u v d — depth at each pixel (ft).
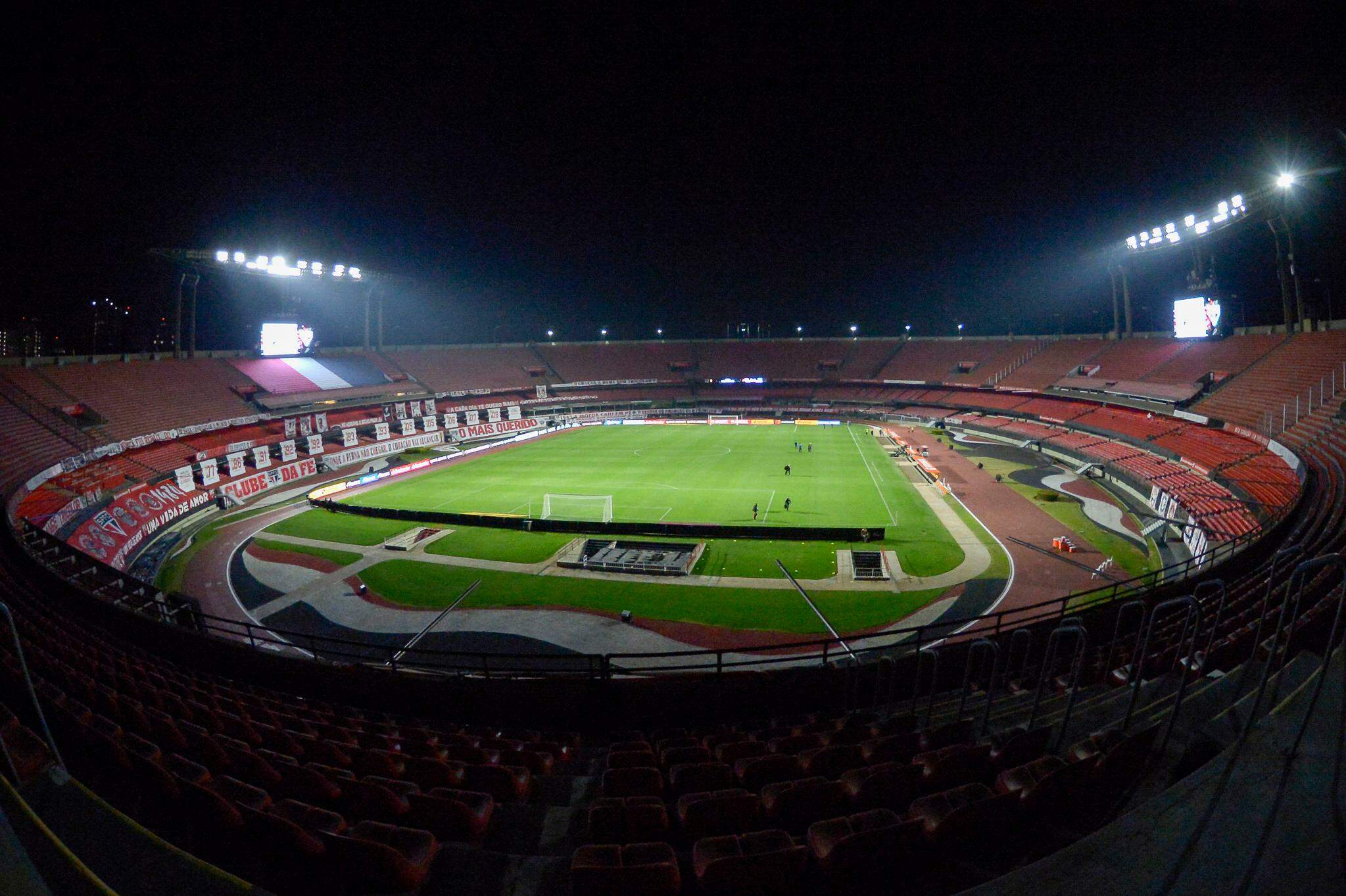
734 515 127.65
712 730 41.60
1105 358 235.61
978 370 298.35
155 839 15.24
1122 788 20.03
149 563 110.93
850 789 23.68
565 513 132.26
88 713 28.91
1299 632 28.71
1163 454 150.20
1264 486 107.45
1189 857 13.10
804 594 87.25
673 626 79.10
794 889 17.67
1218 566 59.00
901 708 40.50
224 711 36.63
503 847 23.47
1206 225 180.75
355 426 226.58
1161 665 36.09
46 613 54.08
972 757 24.62
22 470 120.88
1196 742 19.95
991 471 166.71
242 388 215.51
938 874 18.07
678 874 17.71
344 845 18.94
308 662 50.39
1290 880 11.92
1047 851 18.38
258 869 19.97
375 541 116.98
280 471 178.19
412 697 47.16
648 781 26.89
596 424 304.91
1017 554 100.63
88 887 13.09
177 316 214.48
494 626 80.59
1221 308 192.85
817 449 212.02
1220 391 165.78
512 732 41.98
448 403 290.15
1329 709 16.48
